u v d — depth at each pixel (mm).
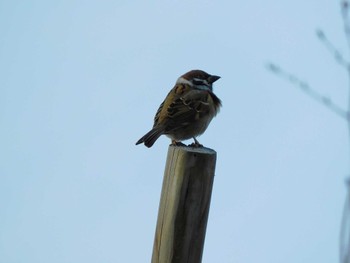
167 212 7516
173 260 7449
